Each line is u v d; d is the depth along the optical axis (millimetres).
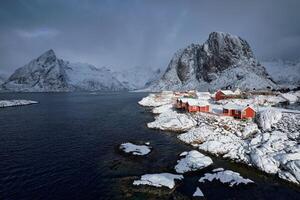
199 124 65188
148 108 118188
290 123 54781
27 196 30469
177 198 29734
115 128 70062
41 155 45656
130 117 90375
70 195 30781
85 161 42438
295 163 35531
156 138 58031
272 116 57531
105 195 30719
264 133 49406
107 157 44438
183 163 39625
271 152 41688
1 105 133000
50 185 33375
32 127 72125
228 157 43250
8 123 79125
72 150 48781
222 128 57781
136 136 60125
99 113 102875
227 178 34344
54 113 104500
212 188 32438
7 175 36500
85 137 59531
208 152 46344
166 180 33469
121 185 33156
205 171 37688
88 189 32281
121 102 160000
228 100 100000
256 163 38594
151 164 40938
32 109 120688
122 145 49844
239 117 63656
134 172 37625
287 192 31734
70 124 76938
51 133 63938
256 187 32906
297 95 105250
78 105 141625
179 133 62719
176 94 151875
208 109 78250
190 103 78438
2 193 31094
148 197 30031
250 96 107875
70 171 38062
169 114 78438
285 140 45938
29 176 36219
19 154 46188
